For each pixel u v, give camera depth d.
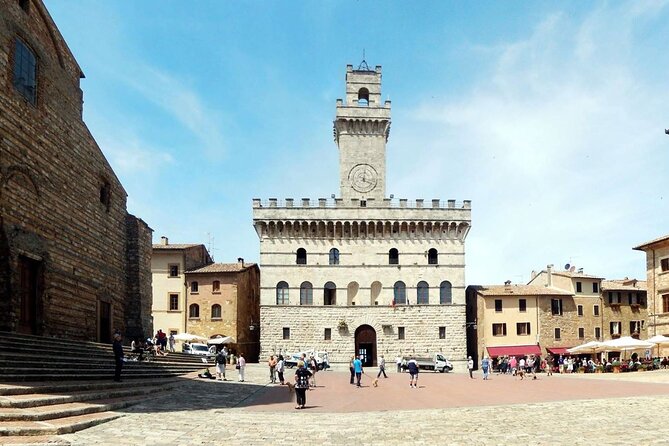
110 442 18.78
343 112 97.31
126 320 61.22
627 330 98.50
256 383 49.59
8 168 38.06
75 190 48.50
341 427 24.55
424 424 25.86
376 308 91.00
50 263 43.53
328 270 91.62
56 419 21.25
